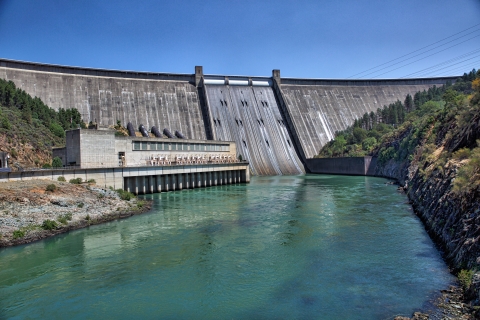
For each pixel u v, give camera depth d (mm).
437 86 164625
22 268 26641
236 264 27344
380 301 20562
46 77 115812
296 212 47031
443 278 22844
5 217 35219
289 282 23812
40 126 88500
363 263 26719
